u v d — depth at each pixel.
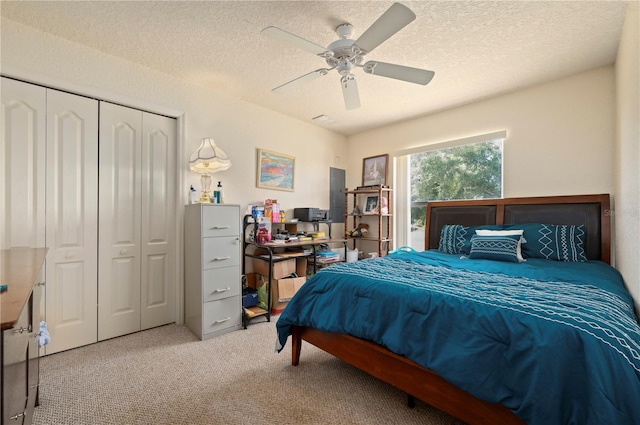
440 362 1.31
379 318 1.62
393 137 4.23
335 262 3.86
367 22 2.01
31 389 1.22
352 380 1.92
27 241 2.14
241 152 3.39
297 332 2.10
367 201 4.47
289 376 1.97
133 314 2.67
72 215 2.33
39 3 1.86
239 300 2.84
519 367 1.12
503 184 3.20
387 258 2.63
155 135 2.79
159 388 1.81
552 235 2.61
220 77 2.87
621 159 2.18
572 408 0.99
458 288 1.58
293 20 1.99
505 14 1.91
